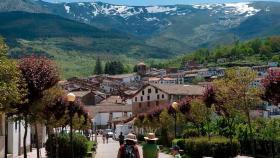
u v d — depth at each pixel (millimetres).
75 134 41812
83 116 56250
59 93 32375
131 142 15383
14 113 23969
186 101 54500
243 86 39281
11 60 19750
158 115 70750
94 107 141500
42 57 24781
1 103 18938
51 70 24078
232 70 40250
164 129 64312
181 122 60625
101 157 45625
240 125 44719
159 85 103812
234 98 39594
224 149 37312
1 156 35719
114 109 142000
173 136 61219
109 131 119938
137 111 110812
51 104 31125
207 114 52938
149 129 81250
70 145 36406
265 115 66438
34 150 54031
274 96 25812
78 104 51406
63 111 32906
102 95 163625
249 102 39375
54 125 35625
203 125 55594
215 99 41250
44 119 32156
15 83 19500
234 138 41688
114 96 165250
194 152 39562
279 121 42562
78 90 162125
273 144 39406
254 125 44250
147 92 107188
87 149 43438
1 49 18922
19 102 21453
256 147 40750
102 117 140125
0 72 18656
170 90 100000
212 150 37250
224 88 40125
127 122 110875
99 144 79500
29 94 23312
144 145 18000
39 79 23516
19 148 44562
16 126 43000
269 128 41500
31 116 24906
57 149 36406
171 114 58562
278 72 25953
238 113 40938
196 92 100312
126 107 143750
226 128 49719
